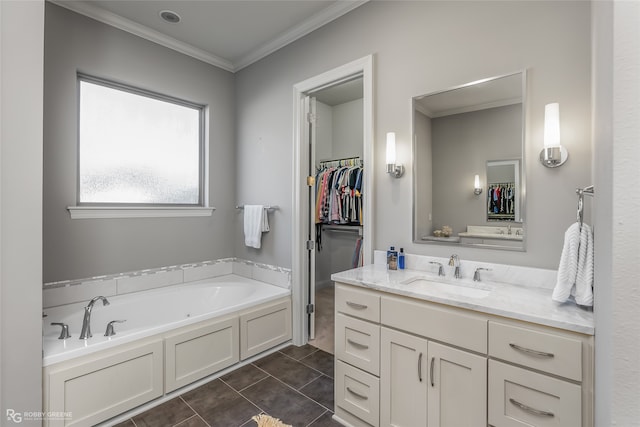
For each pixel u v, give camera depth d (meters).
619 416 0.40
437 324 1.44
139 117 2.84
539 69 1.60
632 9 0.39
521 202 1.65
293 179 2.80
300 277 2.80
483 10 1.77
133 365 1.87
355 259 3.77
